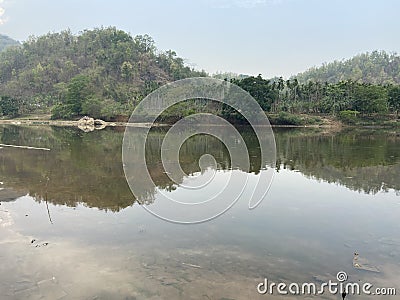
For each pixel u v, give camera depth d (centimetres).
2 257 957
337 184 1745
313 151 2908
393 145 3312
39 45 13775
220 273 866
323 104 6444
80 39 13612
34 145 3431
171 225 1185
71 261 934
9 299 765
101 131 5400
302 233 1114
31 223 1217
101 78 9875
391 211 1333
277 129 5303
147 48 12544
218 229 1149
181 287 805
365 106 6031
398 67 14538
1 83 12300
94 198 1509
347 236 1090
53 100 9494
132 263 921
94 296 776
